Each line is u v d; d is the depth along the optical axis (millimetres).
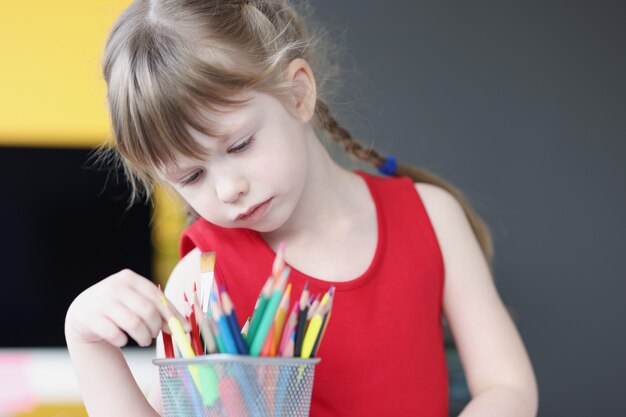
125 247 2730
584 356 2953
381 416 1199
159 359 847
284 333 843
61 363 2709
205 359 799
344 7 2963
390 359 1214
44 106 2986
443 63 2977
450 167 2959
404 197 1332
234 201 1045
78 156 2758
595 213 2973
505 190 2969
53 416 2740
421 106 2963
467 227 1349
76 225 2742
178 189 1078
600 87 2994
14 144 2756
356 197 1298
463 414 1159
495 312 1291
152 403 1172
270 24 1196
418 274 1264
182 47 1075
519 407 1182
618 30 3004
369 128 2920
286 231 1259
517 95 2986
